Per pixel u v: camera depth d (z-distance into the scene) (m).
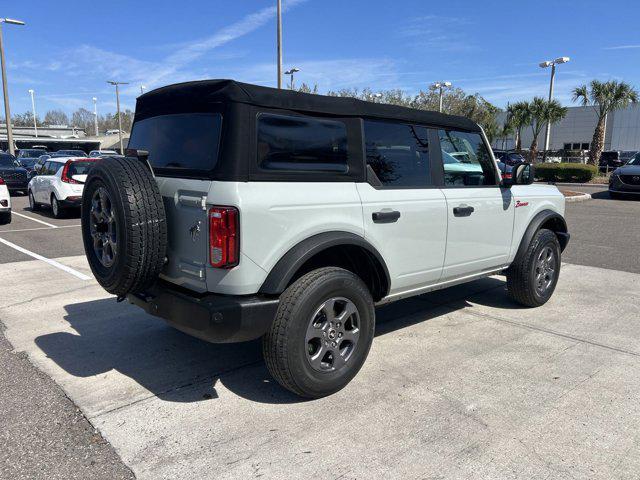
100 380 3.81
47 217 13.47
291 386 3.35
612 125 48.78
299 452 2.89
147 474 2.71
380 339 4.64
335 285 3.40
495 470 2.73
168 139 3.59
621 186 17.62
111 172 3.23
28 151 32.28
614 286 6.51
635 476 2.70
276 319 3.23
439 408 3.38
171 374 3.91
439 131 4.41
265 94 3.20
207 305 3.10
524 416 3.28
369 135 3.82
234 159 3.07
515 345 4.48
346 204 3.56
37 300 5.80
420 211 4.10
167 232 3.38
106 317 5.23
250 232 3.08
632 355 4.27
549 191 5.74
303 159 3.38
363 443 2.98
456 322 5.11
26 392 3.61
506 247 5.11
